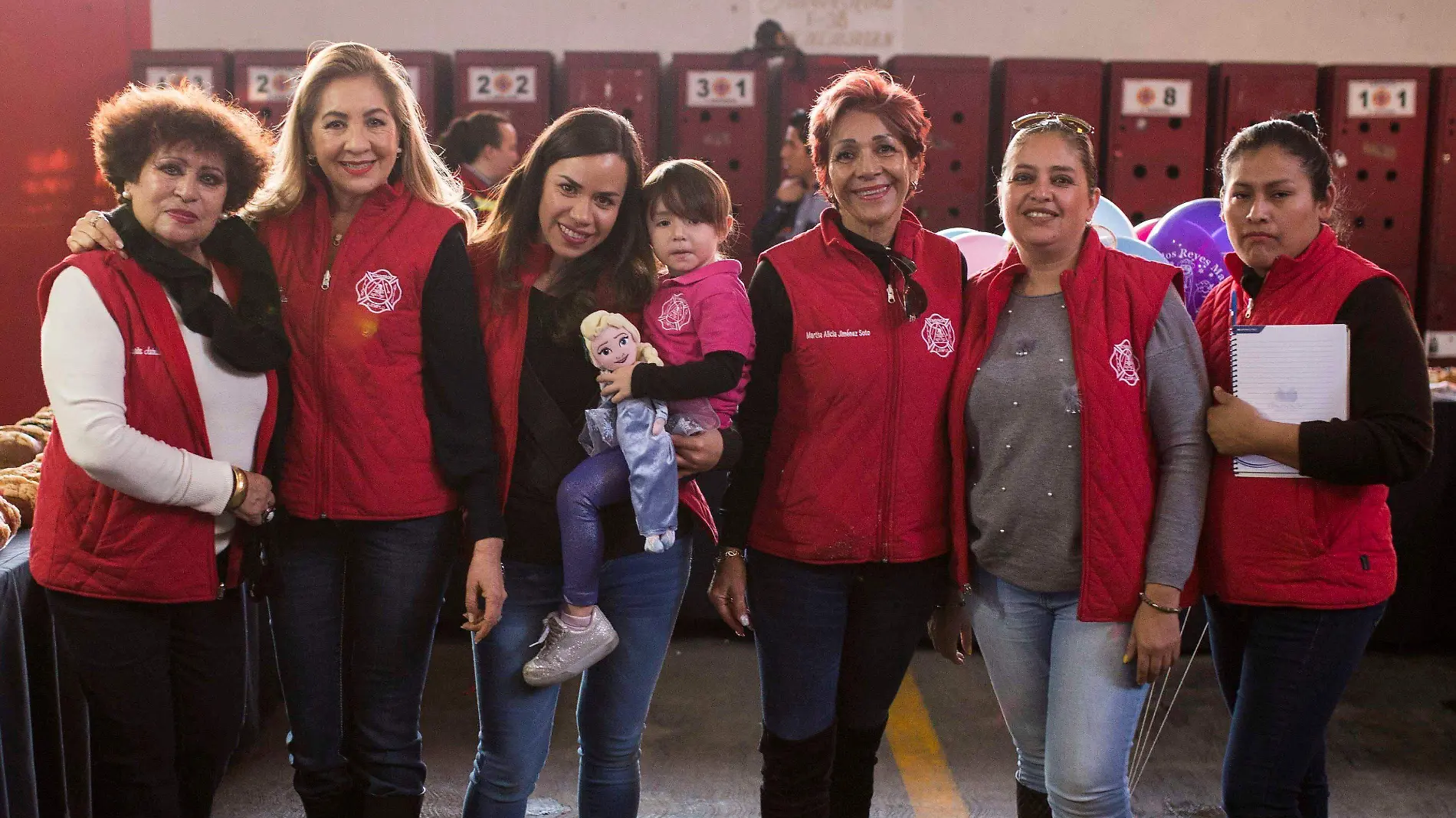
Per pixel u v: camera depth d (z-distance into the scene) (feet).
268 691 10.57
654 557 6.29
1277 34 17.78
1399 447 5.56
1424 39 17.66
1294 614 5.89
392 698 6.32
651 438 5.97
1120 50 17.67
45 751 6.89
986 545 6.18
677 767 9.82
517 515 6.14
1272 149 5.93
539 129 15.84
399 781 6.39
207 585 5.82
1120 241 9.70
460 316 6.00
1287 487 5.84
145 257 5.52
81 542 5.61
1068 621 6.02
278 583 6.15
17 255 15.47
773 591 6.48
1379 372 5.69
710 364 6.00
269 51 15.33
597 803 6.52
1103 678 5.90
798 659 6.48
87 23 15.72
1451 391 12.58
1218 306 6.39
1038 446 5.93
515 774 6.32
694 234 6.22
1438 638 12.37
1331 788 9.46
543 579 6.18
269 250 6.00
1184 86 15.74
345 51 5.93
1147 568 5.85
